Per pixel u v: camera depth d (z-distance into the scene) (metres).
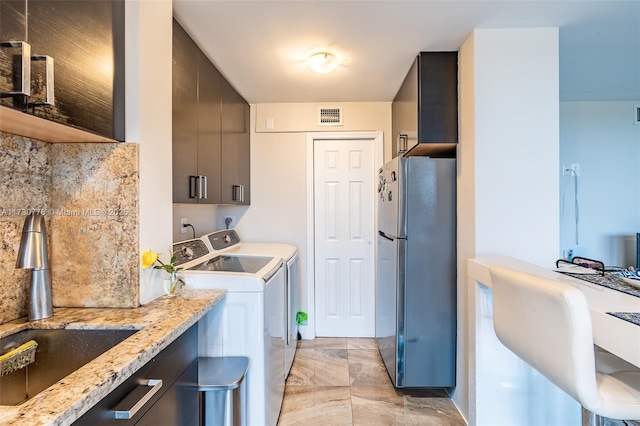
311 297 3.11
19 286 1.13
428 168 2.07
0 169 1.06
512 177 1.79
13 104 0.78
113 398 0.77
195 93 1.83
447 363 2.08
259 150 3.10
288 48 1.95
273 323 1.77
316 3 1.52
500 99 1.79
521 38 1.78
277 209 3.11
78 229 1.24
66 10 0.94
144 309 1.23
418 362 2.09
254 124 3.08
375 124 3.03
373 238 3.12
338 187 3.14
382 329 2.58
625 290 1.08
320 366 2.56
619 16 1.66
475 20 1.69
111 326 1.07
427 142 2.03
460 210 1.99
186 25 1.67
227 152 2.42
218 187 2.21
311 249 3.11
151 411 0.94
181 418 1.14
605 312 0.85
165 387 1.02
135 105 1.24
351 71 2.30
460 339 1.99
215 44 1.88
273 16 1.62
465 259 1.92
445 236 2.07
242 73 2.31
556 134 1.79
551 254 1.77
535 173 1.79
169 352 1.05
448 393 2.20
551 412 1.62
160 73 1.38
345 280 3.15
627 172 2.96
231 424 1.36
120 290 1.24
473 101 1.80
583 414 1.09
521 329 1.02
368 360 2.67
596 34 1.84
